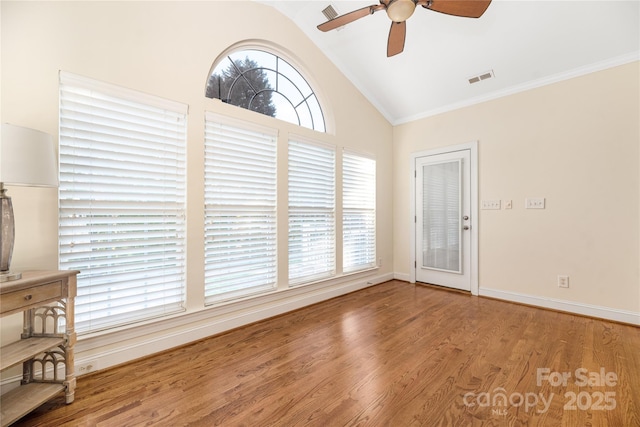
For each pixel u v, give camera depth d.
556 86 2.98
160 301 2.13
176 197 2.20
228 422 1.40
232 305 2.51
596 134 2.77
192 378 1.77
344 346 2.20
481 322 2.68
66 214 1.75
